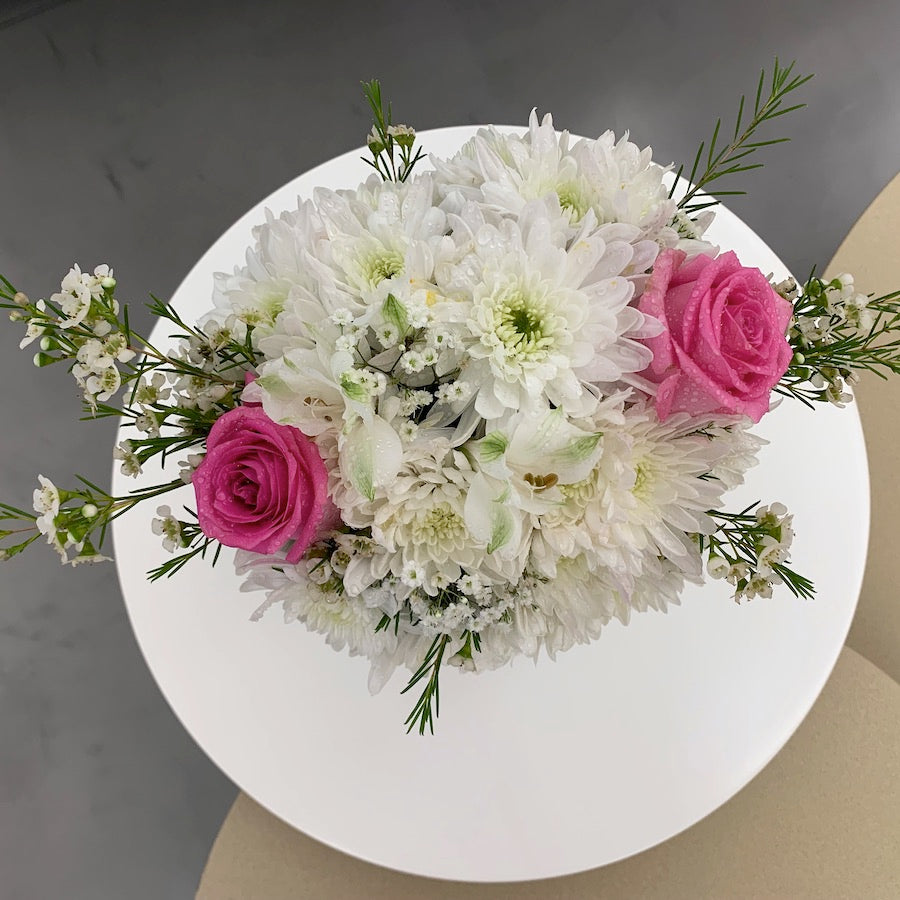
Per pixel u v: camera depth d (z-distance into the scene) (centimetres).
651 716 86
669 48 160
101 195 157
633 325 51
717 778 84
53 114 160
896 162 155
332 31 161
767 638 88
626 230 54
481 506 50
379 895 102
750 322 50
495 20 161
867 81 159
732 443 60
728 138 157
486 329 50
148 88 160
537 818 83
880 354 65
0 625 143
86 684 142
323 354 49
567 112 157
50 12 162
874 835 99
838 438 93
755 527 62
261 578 64
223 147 157
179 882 136
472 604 60
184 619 87
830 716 103
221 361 60
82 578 144
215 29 162
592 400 52
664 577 65
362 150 100
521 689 87
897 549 105
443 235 56
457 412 53
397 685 86
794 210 154
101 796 139
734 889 100
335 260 52
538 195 58
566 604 62
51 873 137
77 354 56
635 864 102
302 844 105
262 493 49
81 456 148
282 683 86
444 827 83
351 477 48
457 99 157
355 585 55
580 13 161
